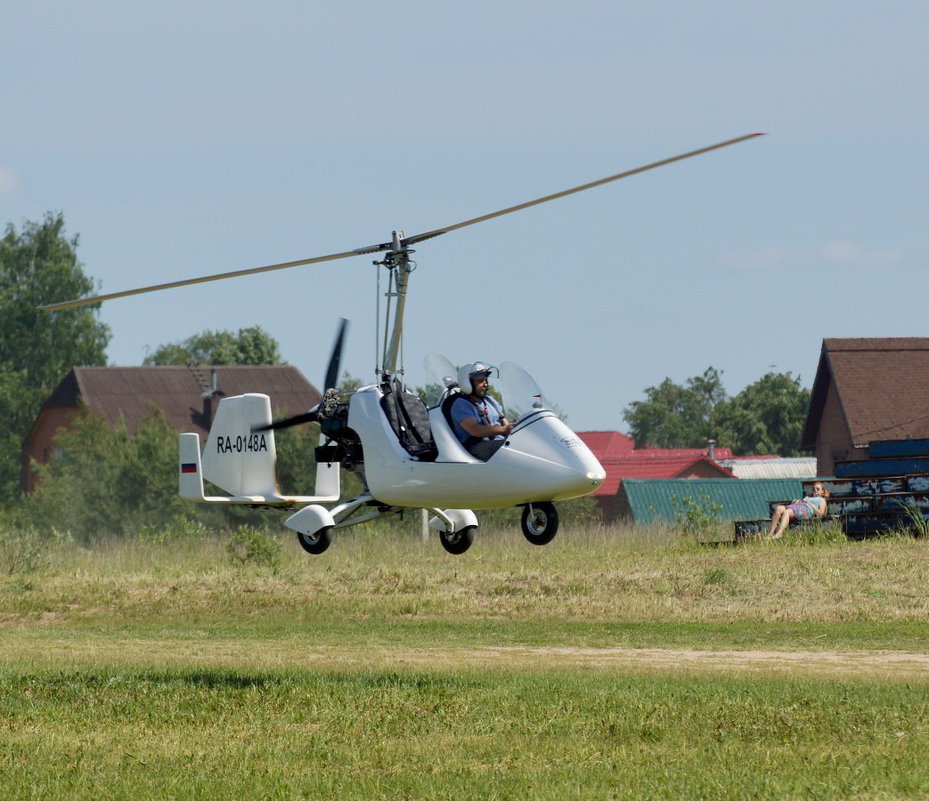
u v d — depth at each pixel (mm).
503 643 69688
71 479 174750
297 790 31844
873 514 105375
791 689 48562
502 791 31547
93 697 46250
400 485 52125
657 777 32969
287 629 77125
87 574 102375
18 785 32438
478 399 52250
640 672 56656
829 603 81375
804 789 31453
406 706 44125
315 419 57750
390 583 92938
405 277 52062
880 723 40812
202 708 44062
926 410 191375
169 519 169625
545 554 109938
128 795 31484
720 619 78375
